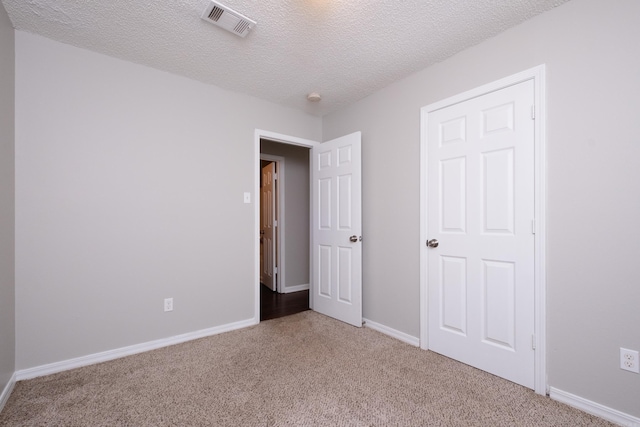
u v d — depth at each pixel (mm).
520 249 1801
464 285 2084
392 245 2604
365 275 2871
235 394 1707
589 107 1557
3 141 1670
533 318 1745
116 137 2205
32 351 1895
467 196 2068
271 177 4473
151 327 2330
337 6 1655
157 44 2035
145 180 2320
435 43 2018
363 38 1961
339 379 1868
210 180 2639
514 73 1833
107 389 1759
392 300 2598
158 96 2387
